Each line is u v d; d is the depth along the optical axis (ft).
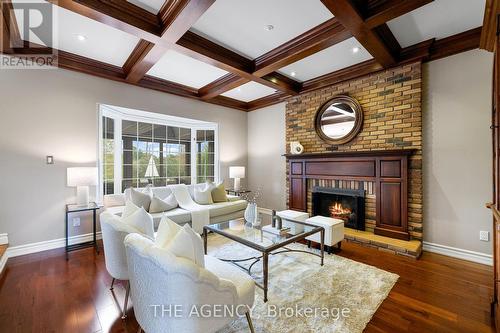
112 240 6.21
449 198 9.94
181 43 9.10
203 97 15.74
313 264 8.99
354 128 12.48
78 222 11.32
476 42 9.14
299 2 7.38
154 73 13.03
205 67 12.26
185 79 13.93
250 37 9.40
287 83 14.08
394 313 6.14
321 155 13.57
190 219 12.17
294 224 9.66
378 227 11.50
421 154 10.40
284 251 10.21
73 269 8.59
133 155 14.83
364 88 12.27
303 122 15.10
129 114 14.49
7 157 9.55
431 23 8.53
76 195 11.16
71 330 5.50
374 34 8.46
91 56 10.92
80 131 11.35
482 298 6.80
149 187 13.15
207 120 16.98
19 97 9.80
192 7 6.98
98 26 8.58
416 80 10.46
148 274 4.17
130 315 6.07
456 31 9.07
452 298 6.80
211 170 18.30
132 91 13.19
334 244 10.02
